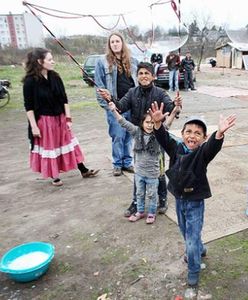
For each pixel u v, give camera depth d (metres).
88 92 14.08
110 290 2.53
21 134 7.71
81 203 3.95
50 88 4.14
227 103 10.40
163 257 2.84
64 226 3.47
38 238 3.29
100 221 3.50
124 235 3.20
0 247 3.19
